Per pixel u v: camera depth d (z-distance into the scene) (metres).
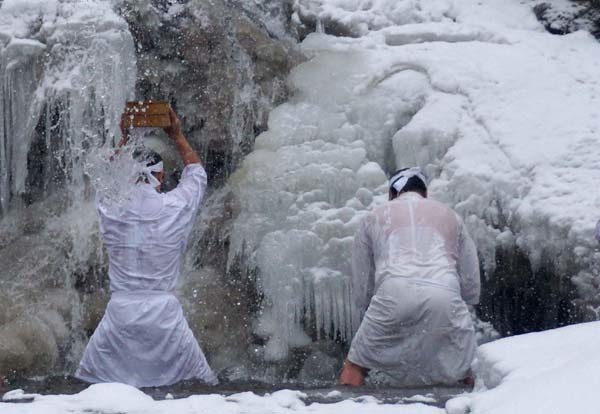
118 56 10.55
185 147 7.50
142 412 5.30
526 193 9.77
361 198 10.16
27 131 10.48
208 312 9.62
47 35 10.55
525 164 9.94
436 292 7.48
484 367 5.53
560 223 9.30
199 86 10.79
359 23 11.95
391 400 5.82
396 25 12.04
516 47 11.53
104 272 9.98
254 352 9.66
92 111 10.48
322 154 10.37
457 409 4.94
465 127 10.50
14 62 10.45
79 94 10.41
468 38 11.79
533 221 9.51
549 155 9.95
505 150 10.12
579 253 9.16
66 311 9.59
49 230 10.20
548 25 12.15
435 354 7.55
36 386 7.11
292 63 11.20
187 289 9.78
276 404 5.48
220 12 11.06
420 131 10.42
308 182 10.13
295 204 10.04
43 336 9.16
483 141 10.30
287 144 10.55
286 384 7.32
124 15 10.73
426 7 12.23
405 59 11.21
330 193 10.16
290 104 10.92
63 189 10.56
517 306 9.87
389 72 11.14
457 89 10.88
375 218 7.90
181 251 7.35
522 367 5.18
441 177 10.22
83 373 7.30
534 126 10.33
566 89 10.82
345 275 9.74
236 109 10.77
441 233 7.77
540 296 9.66
